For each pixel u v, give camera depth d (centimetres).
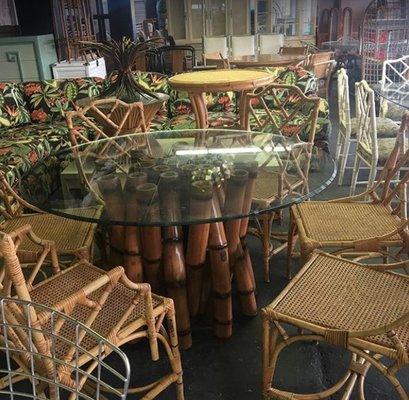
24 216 198
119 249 183
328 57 539
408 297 132
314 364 171
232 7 711
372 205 194
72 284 146
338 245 166
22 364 111
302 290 137
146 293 128
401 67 539
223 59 478
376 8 675
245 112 267
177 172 178
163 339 142
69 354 111
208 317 194
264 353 135
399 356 111
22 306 100
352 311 127
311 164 203
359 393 148
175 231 174
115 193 168
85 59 497
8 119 365
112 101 233
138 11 867
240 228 184
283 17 724
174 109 389
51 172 205
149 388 152
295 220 188
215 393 160
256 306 200
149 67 580
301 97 242
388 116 368
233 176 173
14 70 475
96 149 229
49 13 501
